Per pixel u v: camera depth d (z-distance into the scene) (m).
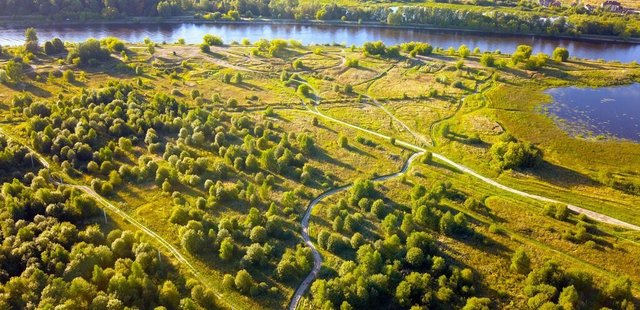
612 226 105.62
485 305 82.75
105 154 128.12
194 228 100.69
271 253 97.06
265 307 86.00
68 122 140.38
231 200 114.88
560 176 124.50
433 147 141.38
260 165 129.88
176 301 83.75
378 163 132.88
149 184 121.06
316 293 86.06
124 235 96.25
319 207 113.38
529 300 83.88
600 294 86.06
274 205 108.19
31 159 125.25
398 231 102.56
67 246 94.50
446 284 87.31
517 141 138.75
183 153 130.00
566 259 96.06
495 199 115.56
